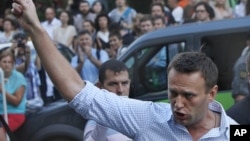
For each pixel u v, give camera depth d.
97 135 5.36
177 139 4.15
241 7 16.23
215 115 4.28
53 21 16.61
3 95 9.88
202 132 4.19
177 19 16.42
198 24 10.00
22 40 12.67
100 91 4.23
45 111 11.10
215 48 9.82
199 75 4.01
